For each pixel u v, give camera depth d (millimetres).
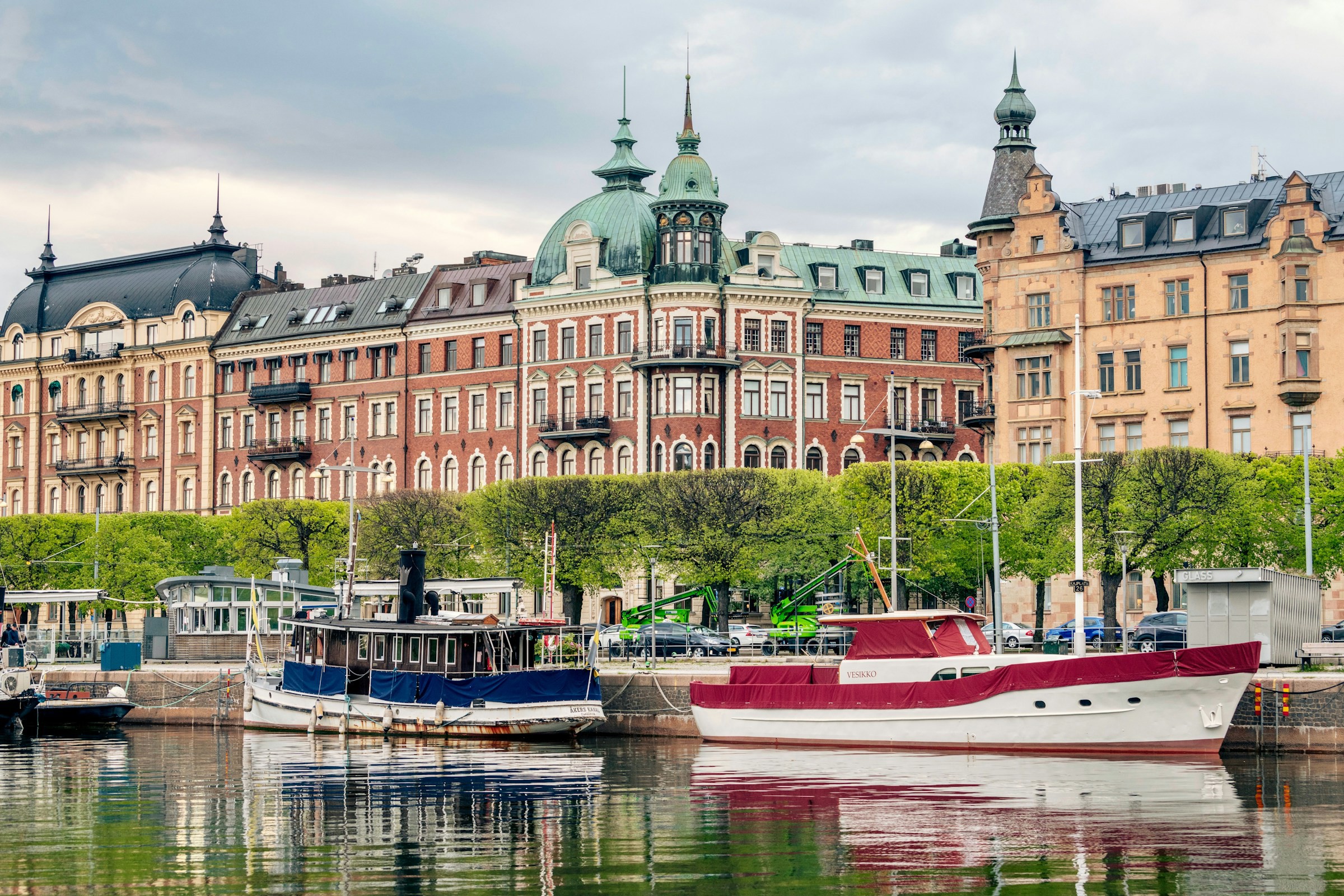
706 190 120188
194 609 94875
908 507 96438
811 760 57500
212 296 146375
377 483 134500
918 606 107125
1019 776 52000
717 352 118875
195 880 38062
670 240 119812
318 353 138625
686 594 100312
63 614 138375
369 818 46625
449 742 66938
